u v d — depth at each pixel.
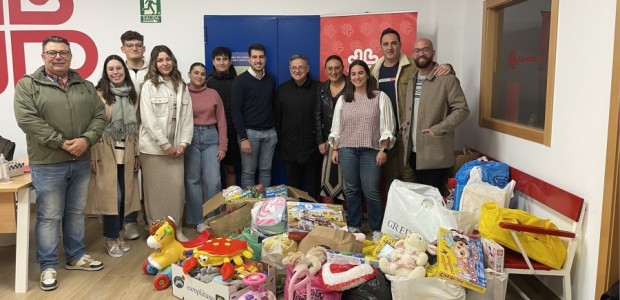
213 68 4.00
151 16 4.22
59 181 2.79
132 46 3.56
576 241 2.29
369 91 3.43
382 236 2.81
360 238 2.87
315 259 2.35
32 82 2.65
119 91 3.24
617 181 2.04
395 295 2.22
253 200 3.23
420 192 2.92
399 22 3.88
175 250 2.88
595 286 2.20
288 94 3.84
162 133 3.28
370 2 4.16
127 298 2.68
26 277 2.76
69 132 2.75
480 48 3.68
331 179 3.83
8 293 2.75
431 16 4.15
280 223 2.91
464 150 3.72
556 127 2.53
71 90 2.77
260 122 3.86
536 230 2.25
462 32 4.07
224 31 4.06
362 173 3.49
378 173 3.47
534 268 2.30
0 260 3.26
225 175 4.16
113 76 3.21
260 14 4.22
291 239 2.79
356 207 3.59
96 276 2.98
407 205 2.79
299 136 3.84
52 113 2.69
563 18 2.46
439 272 2.23
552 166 2.57
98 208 3.23
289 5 4.20
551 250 2.31
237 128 3.80
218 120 3.71
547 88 2.61
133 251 3.41
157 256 2.85
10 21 4.20
